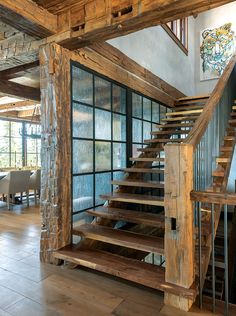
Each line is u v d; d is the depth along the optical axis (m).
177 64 6.11
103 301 1.95
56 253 2.56
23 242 3.28
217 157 2.99
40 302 1.93
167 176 1.85
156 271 2.13
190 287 1.83
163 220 2.57
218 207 2.45
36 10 2.40
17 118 8.95
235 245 3.72
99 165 3.41
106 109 3.53
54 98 2.63
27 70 3.83
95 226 2.86
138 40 4.39
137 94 4.32
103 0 2.32
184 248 1.82
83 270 2.47
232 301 3.33
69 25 2.52
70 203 2.79
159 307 1.87
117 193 3.25
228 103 3.90
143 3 2.08
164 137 4.55
